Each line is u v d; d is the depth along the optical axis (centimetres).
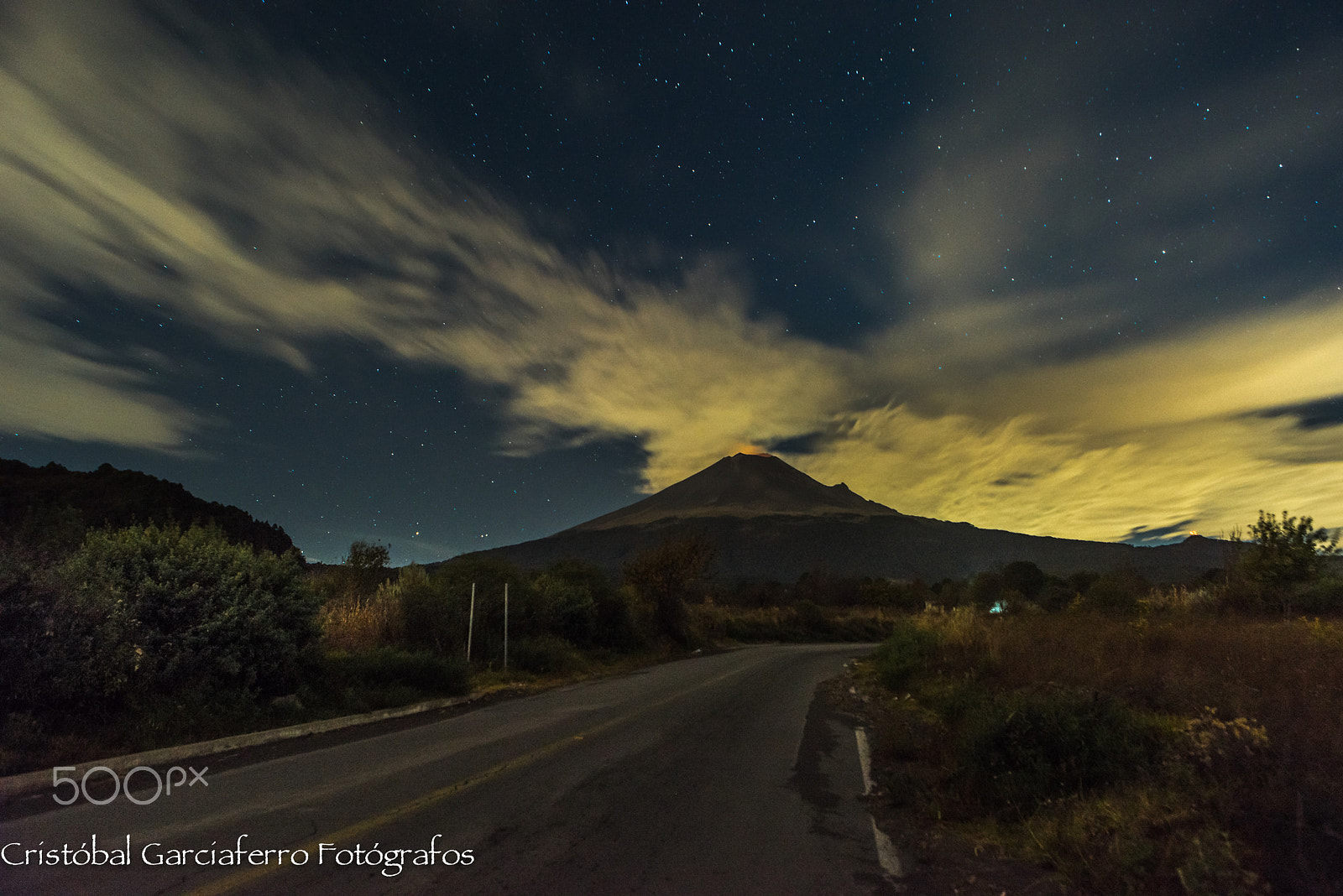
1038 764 570
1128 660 972
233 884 408
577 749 822
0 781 616
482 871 434
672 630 3036
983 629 1553
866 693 1460
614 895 402
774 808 594
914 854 484
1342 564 1695
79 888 401
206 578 1000
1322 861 379
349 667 1216
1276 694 677
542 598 2191
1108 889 406
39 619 768
